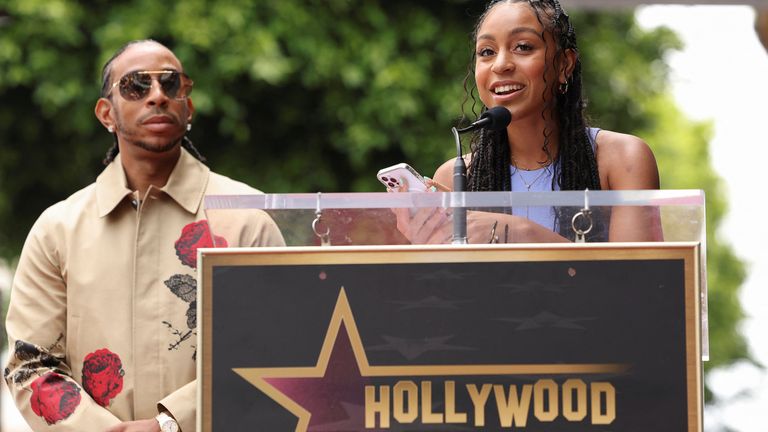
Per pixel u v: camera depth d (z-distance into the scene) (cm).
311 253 823
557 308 814
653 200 832
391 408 816
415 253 820
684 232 833
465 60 2694
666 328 813
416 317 817
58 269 1169
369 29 2672
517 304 816
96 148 2772
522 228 845
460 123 1160
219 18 2572
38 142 2805
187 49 2562
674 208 833
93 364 1140
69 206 1195
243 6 2589
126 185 1191
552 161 1100
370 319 820
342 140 2638
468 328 816
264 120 2695
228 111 2580
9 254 2938
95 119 2672
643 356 812
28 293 1166
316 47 2606
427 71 2670
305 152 2703
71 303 1155
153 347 1135
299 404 820
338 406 818
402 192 873
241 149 2695
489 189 1113
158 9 2594
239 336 823
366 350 819
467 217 847
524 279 816
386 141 2617
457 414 813
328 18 2650
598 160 1100
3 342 2400
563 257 817
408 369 816
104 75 1245
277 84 2627
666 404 811
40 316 1158
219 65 2555
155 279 1155
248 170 2688
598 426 811
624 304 814
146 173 1197
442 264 817
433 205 838
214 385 822
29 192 2884
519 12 1051
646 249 815
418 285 819
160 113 1187
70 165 2828
